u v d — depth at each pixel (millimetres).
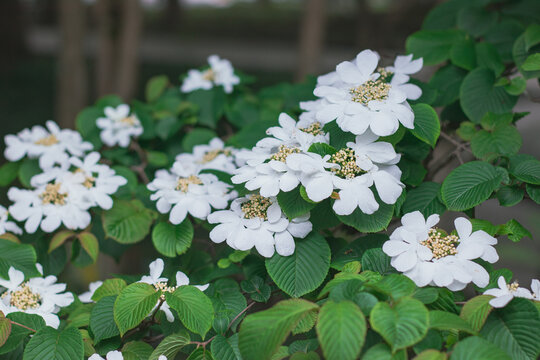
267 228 676
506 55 882
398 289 589
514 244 1909
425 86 778
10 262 735
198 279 817
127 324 630
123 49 1548
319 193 633
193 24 7379
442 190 712
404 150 758
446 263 635
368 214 661
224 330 664
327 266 674
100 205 782
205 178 748
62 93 1726
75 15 1683
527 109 1696
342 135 690
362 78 703
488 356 553
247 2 9258
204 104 1014
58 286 731
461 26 903
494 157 759
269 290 706
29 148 876
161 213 798
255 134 846
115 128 953
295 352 646
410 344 553
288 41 6727
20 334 669
